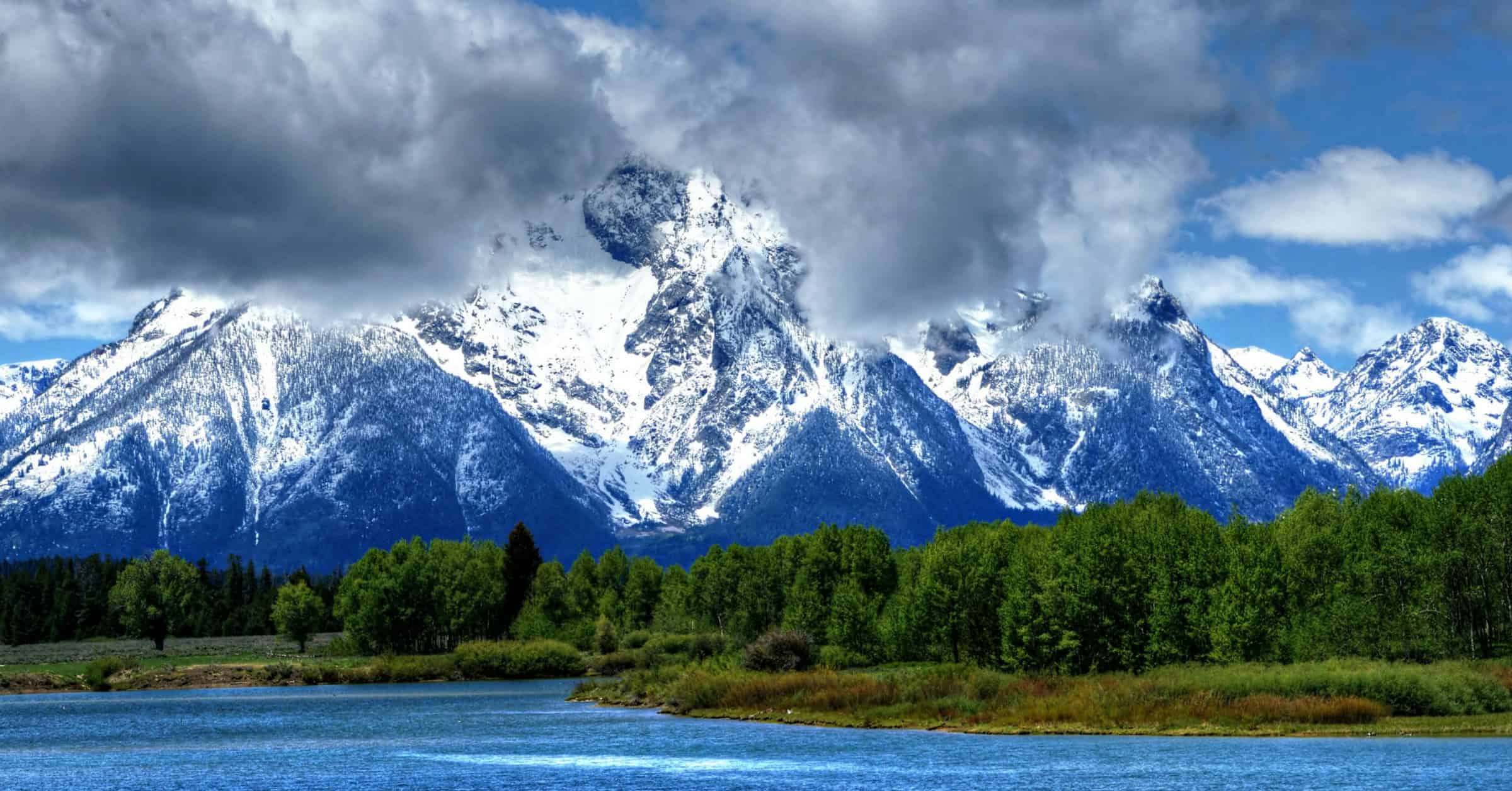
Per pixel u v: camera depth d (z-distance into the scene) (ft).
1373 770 530.27
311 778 577.02
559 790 537.24
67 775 593.83
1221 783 514.68
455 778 568.41
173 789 553.64
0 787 562.25
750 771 570.87
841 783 538.47
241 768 605.31
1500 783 501.97
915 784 532.73
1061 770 554.46
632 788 537.65
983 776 545.85
